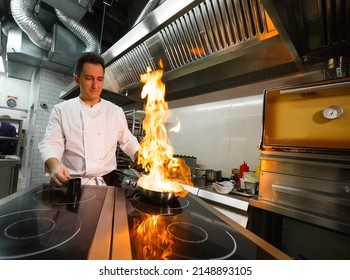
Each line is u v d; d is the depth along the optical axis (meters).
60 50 3.10
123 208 0.68
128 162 2.31
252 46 1.20
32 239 0.44
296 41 1.15
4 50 3.70
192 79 1.90
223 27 1.27
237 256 0.44
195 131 2.27
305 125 1.04
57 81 4.22
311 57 1.29
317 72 1.44
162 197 0.74
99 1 2.76
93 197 0.76
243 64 1.48
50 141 1.08
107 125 1.26
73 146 1.15
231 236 0.53
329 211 0.94
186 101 2.42
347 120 0.91
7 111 5.19
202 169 1.99
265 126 1.19
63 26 3.29
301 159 1.02
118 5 2.97
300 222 1.08
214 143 2.06
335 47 1.16
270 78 1.66
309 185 1.01
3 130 3.07
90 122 1.18
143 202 0.76
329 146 0.95
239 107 1.88
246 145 1.79
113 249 0.43
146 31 1.49
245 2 1.12
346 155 0.90
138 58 1.96
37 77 4.34
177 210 0.70
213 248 0.47
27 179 4.18
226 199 1.32
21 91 5.40
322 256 0.99
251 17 1.14
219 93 2.07
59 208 0.63
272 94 1.17
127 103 3.12
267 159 1.15
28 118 5.19
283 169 1.10
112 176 1.26
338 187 0.92
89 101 1.22
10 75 5.01
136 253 0.42
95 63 1.08
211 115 2.12
